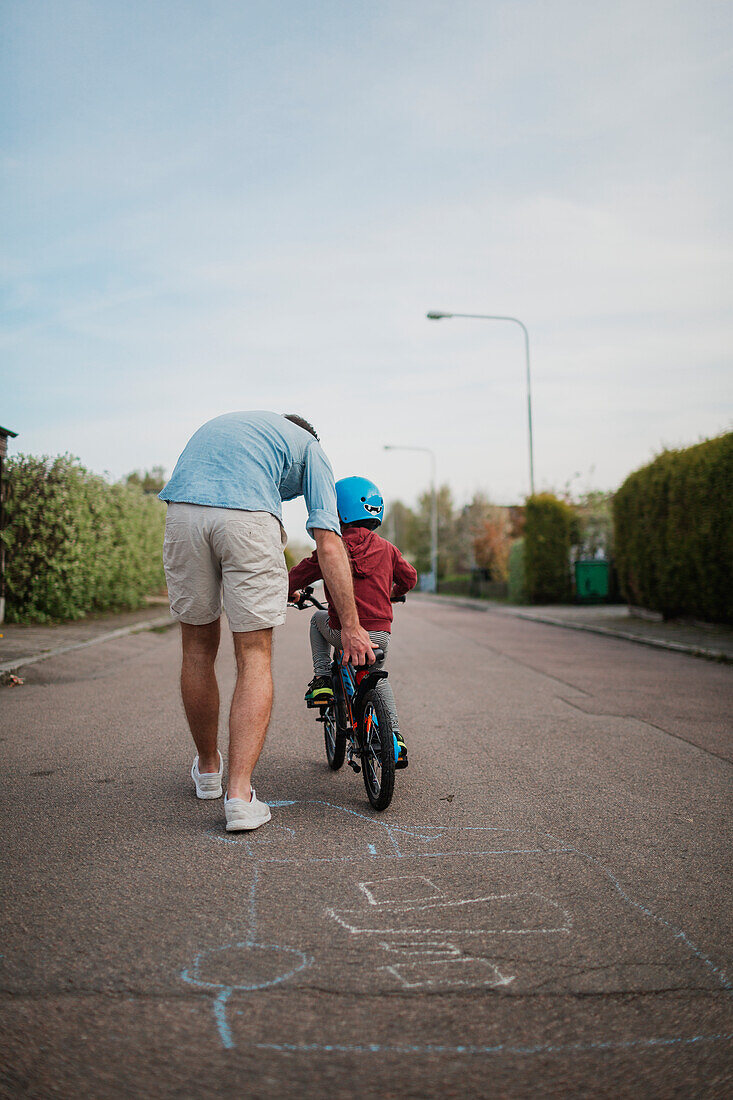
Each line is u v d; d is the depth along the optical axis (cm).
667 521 1580
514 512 4925
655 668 1020
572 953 260
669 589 1599
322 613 472
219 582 390
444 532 6159
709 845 366
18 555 1389
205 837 368
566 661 1083
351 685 447
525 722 657
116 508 1730
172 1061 202
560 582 2597
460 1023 220
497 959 255
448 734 607
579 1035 216
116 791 442
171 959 253
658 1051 210
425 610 2545
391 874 326
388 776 393
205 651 405
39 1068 199
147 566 1922
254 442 383
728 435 1348
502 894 307
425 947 263
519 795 445
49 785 454
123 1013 223
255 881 317
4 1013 222
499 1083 196
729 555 1352
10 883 313
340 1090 193
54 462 1434
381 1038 213
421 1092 192
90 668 965
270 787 455
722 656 1100
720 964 254
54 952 257
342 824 390
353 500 437
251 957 255
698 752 557
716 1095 193
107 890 306
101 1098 188
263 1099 189
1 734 594
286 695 774
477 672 958
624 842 369
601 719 674
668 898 305
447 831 381
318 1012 224
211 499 370
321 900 299
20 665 895
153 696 769
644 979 244
